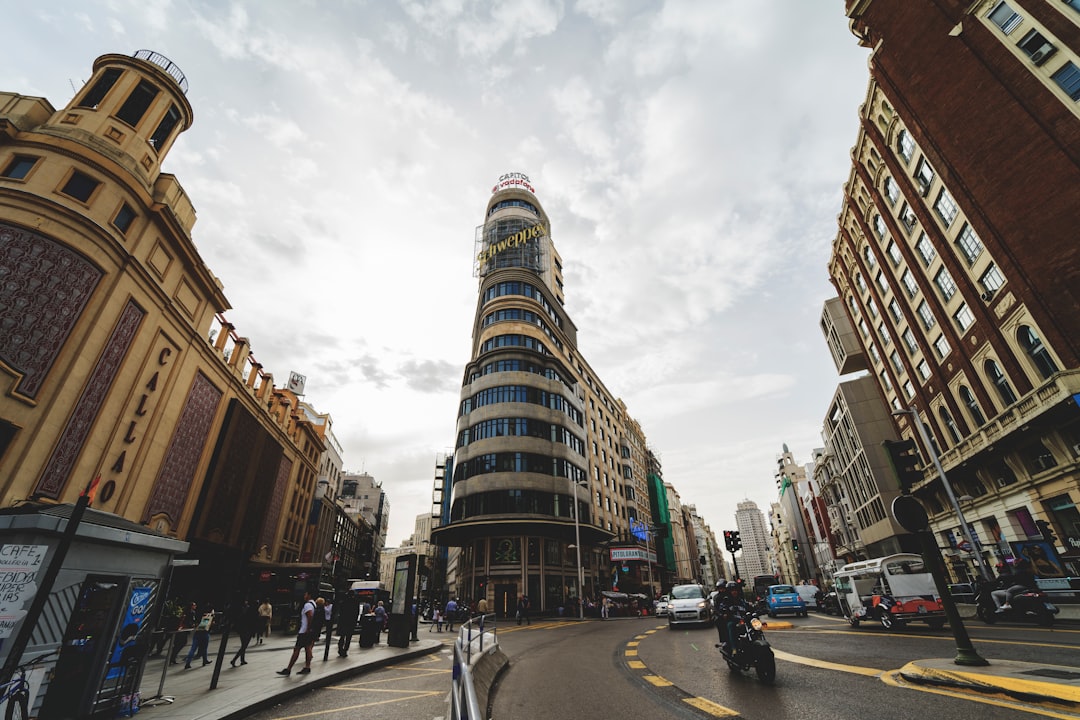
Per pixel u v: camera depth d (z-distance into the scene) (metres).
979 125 20.78
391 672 10.80
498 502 35.94
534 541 36.59
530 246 56.84
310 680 8.79
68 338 15.69
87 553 6.61
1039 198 18.78
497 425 38.91
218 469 24.59
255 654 14.18
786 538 106.50
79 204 16.73
